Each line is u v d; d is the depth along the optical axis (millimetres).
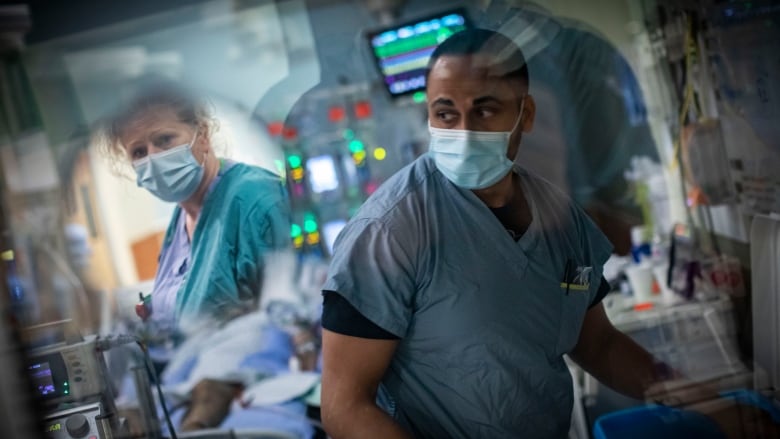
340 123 2713
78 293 1952
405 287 1494
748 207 2051
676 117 2350
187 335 2561
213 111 2229
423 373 1573
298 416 2750
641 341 2256
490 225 1548
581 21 2287
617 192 2449
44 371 1576
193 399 2713
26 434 1197
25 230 1663
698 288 2289
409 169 1609
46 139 1923
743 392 1946
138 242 2211
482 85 1513
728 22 1973
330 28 2465
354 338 1479
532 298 1576
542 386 1622
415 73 2578
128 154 2119
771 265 1902
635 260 2564
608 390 2227
